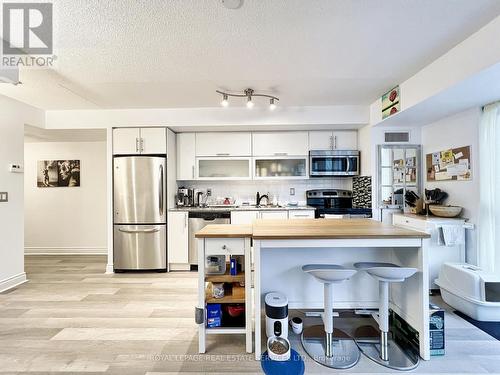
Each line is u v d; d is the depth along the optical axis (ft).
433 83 7.41
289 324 7.06
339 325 7.07
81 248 14.69
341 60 7.22
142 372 5.30
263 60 7.15
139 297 8.90
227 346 6.15
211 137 12.71
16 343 6.27
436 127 10.53
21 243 10.19
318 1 4.89
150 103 10.78
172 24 5.50
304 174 12.69
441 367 5.34
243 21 5.44
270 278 7.13
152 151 11.56
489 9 5.17
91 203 14.71
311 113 11.46
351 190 13.46
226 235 5.77
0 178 9.35
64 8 4.96
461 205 9.29
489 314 6.95
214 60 7.11
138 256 11.42
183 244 11.63
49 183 14.55
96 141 14.61
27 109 10.59
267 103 10.94
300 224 7.20
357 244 5.59
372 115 11.18
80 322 7.24
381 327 5.72
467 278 7.25
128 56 6.82
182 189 13.07
